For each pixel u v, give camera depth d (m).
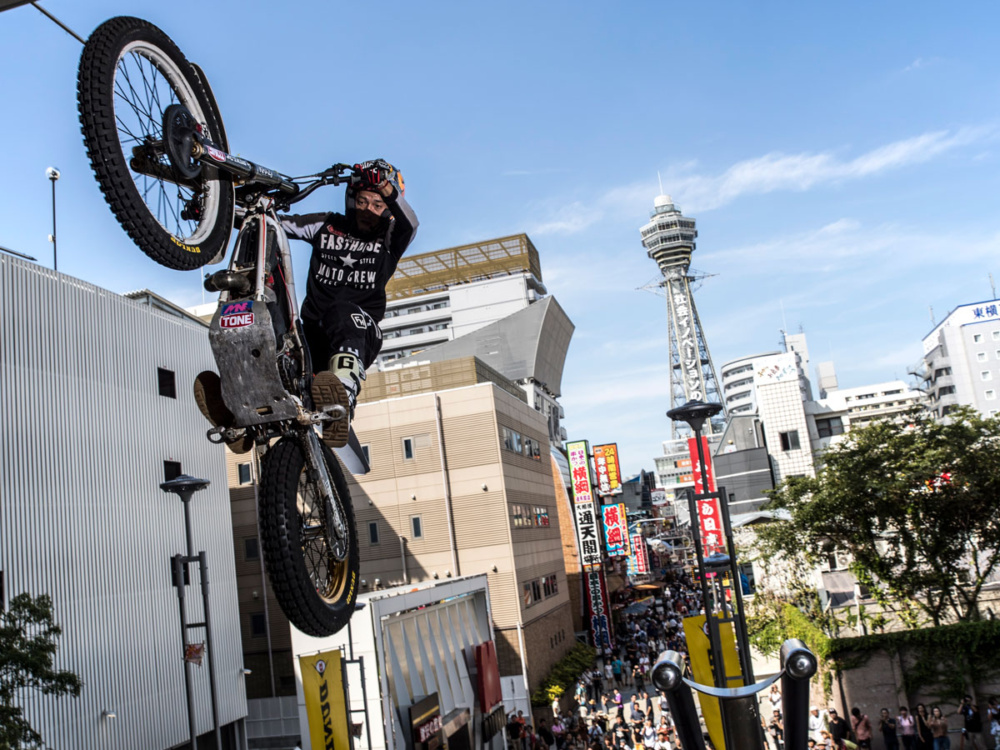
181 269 3.61
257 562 36.50
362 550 40.47
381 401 41.41
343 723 19.22
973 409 30.92
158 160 3.76
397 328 129.88
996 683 26.91
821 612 32.22
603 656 49.88
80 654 21.91
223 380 3.53
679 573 96.25
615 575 59.75
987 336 112.69
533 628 40.81
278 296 3.80
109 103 3.40
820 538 33.22
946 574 31.22
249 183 4.02
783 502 33.22
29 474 21.33
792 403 94.69
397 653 27.06
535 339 88.25
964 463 29.50
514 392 54.72
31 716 19.98
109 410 24.56
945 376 115.25
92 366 24.14
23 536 20.84
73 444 22.92
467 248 131.38
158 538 25.77
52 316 22.86
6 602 20.02
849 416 95.75
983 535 31.12
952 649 27.23
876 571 31.86
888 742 24.27
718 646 13.45
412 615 28.77
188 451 28.05
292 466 3.66
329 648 25.03
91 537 23.03
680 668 4.33
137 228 3.38
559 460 62.62
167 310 31.98
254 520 36.91
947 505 30.45
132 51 3.71
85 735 21.48
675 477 163.38
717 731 12.93
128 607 23.95
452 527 39.88
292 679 35.38
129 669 23.50
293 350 3.74
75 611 22.03
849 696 27.98
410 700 26.38
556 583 48.00
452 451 40.47
